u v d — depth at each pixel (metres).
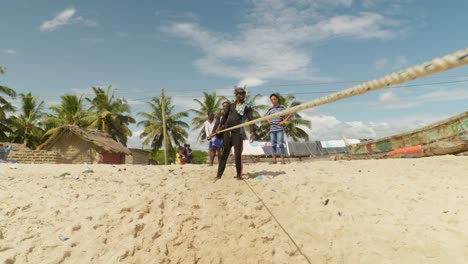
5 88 33.97
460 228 3.35
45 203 3.87
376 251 3.07
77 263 2.82
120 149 24.94
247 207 3.97
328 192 4.49
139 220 3.53
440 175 5.60
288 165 7.35
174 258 2.99
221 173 5.38
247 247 3.18
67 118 36.62
